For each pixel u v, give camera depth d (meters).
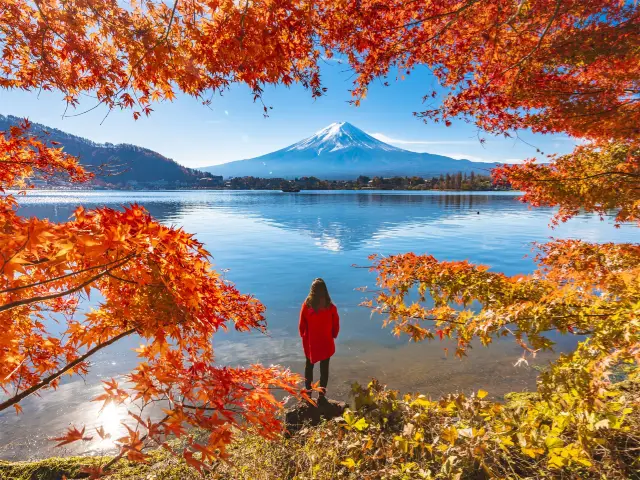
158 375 1.49
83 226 1.42
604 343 2.19
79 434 1.33
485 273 3.20
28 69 2.39
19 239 1.17
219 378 1.56
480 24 3.12
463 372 5.76
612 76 3.32
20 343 2.07
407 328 3.29
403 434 2.67
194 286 1.53
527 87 3.34
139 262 1.51
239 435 3.10
